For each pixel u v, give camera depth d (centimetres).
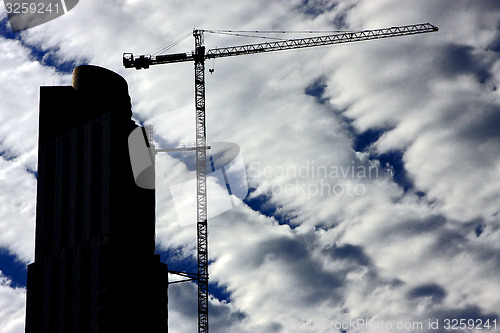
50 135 17738
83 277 16112
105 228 16275
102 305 15725
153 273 16962
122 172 16975
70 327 15862
